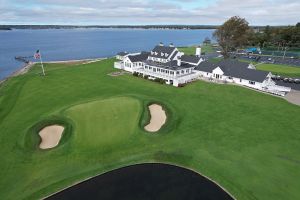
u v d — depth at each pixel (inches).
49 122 2003.0
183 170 1485.0
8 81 3494.1
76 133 1835.6
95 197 1264.8
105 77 3474.4
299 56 5639.8
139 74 3479.3
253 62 4776.1
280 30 7347.4
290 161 1521.9
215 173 1432.1
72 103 2460.6
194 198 1246.9
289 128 1921.8
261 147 1675.7
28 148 1699.1
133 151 1659.7
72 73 3769.7
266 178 1378.0
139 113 2113.7
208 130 1909.4
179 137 1819.6
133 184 1359.5
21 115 2236.7
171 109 2247.8
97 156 1606.8
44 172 1475.1
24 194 1307.8
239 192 1279.5
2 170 1498.5
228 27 4845.0
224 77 3198.8
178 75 3137.3
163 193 1282.0
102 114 2118.6
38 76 3614.7
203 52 6294.3
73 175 1438.2
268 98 2568.9
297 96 2637.8
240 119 2084.2
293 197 1233.4
